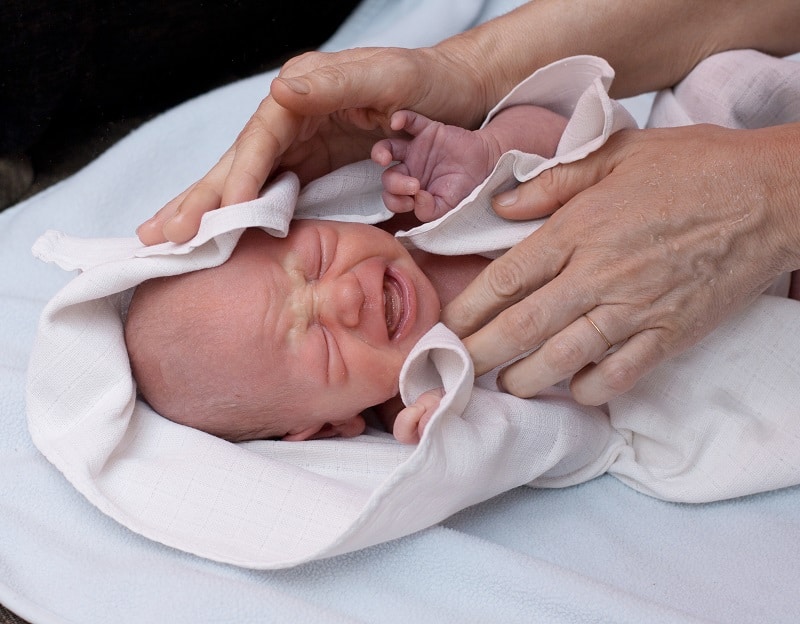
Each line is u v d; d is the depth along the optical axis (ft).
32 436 3.36
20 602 2.98
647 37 4.25
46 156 5.39
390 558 3.09
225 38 5.55
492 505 3.58
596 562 3.33
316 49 5.96
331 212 3.78
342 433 3.70
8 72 4.88
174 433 3.44
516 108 3.84
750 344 3.54
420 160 3.64
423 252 3.82
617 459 3.68
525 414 3.35
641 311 3.13
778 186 3.10
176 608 2.88
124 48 5.21
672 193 3.15
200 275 3.34
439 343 3.05
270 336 3.31
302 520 3.11
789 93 4.19
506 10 5.60
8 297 4.20
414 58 3.68
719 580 3.26
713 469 3.51
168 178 4.98
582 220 3.19
